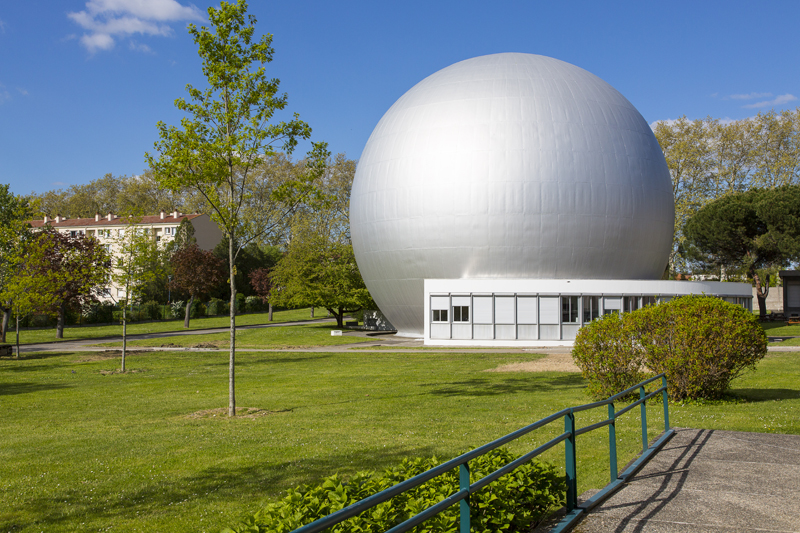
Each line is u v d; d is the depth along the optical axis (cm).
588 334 1298
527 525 489
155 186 9919
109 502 679
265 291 6109
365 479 522
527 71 3359
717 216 4566
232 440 988
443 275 3189
